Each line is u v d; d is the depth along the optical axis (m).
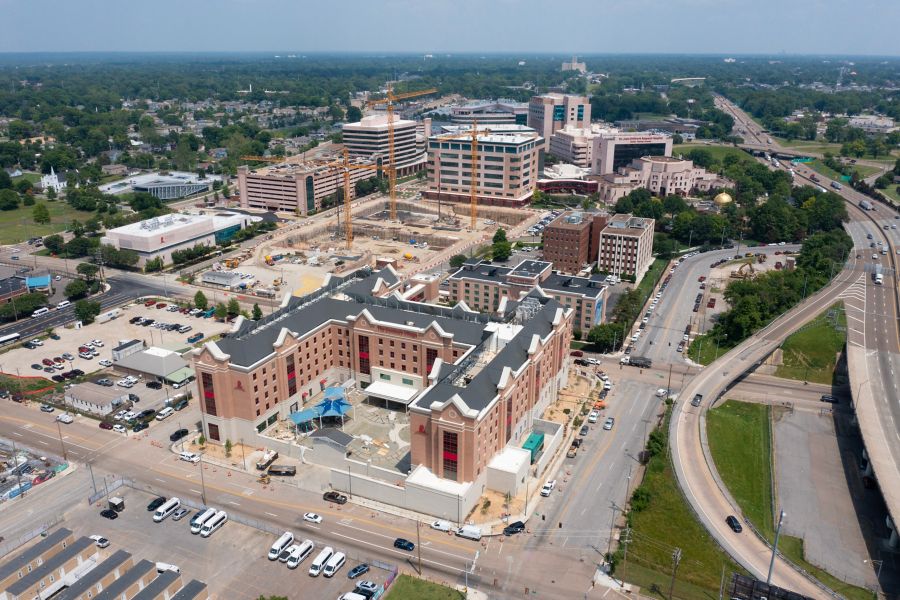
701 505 170.88
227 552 155.62
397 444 197.38
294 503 173.50
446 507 165.88
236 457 192.25
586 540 160.12
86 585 133.25
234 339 197.62
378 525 165.25
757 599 134.75
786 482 191.88
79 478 182.50
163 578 136.88
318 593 143.12
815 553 162.38
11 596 134.38
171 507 169.62
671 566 151.25
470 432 163.50
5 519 165.62
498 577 148.00
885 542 167.50
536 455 191.38
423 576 148.00
